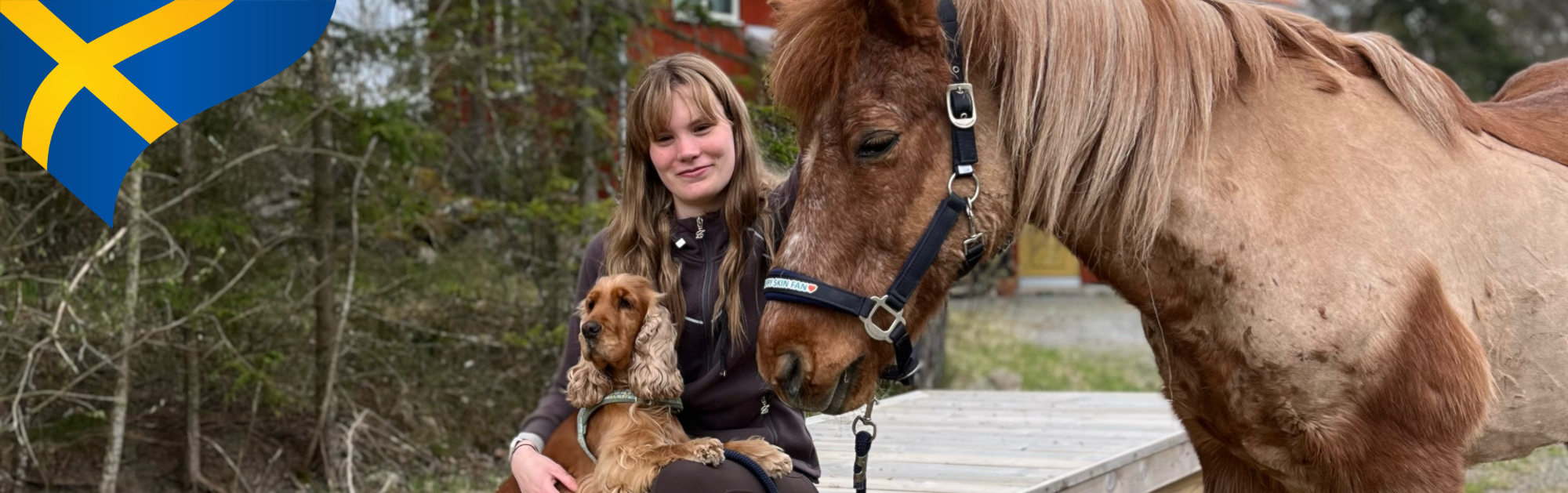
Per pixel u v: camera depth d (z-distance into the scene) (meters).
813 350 1.58
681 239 1.98
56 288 4.15
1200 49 1.64
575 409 2.10
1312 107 1.68
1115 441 3.54
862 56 1.59
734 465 1.77
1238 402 1.69
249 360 4.77
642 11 6.08
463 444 5.59
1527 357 1.78
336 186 5.29
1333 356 1.59
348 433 4.66
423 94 5.33
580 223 5.57
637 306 1.79
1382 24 18.23
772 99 1.70
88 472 4.75
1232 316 1.64
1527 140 1.88
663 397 1.80
